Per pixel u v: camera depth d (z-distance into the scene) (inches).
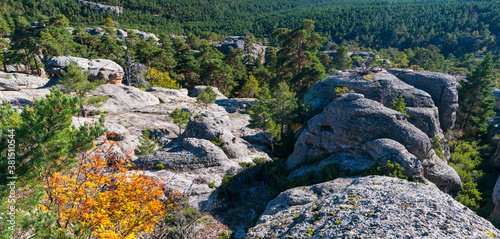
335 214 273.4
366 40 7421.3
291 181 748.6
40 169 276.7
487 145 1418.6
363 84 1272.1
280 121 1349.7
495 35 5920.3
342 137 797.2
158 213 401.7
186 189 699.4
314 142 866.1
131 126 1203.9
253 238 297.7
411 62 4163.4
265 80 3051.2
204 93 1576.0
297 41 1957.4
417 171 651.5
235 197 739.4
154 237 449.7
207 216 637.3
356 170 695.1
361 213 258.5
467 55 4667.8
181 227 510.6
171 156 822.5
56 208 328.2
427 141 736.3
